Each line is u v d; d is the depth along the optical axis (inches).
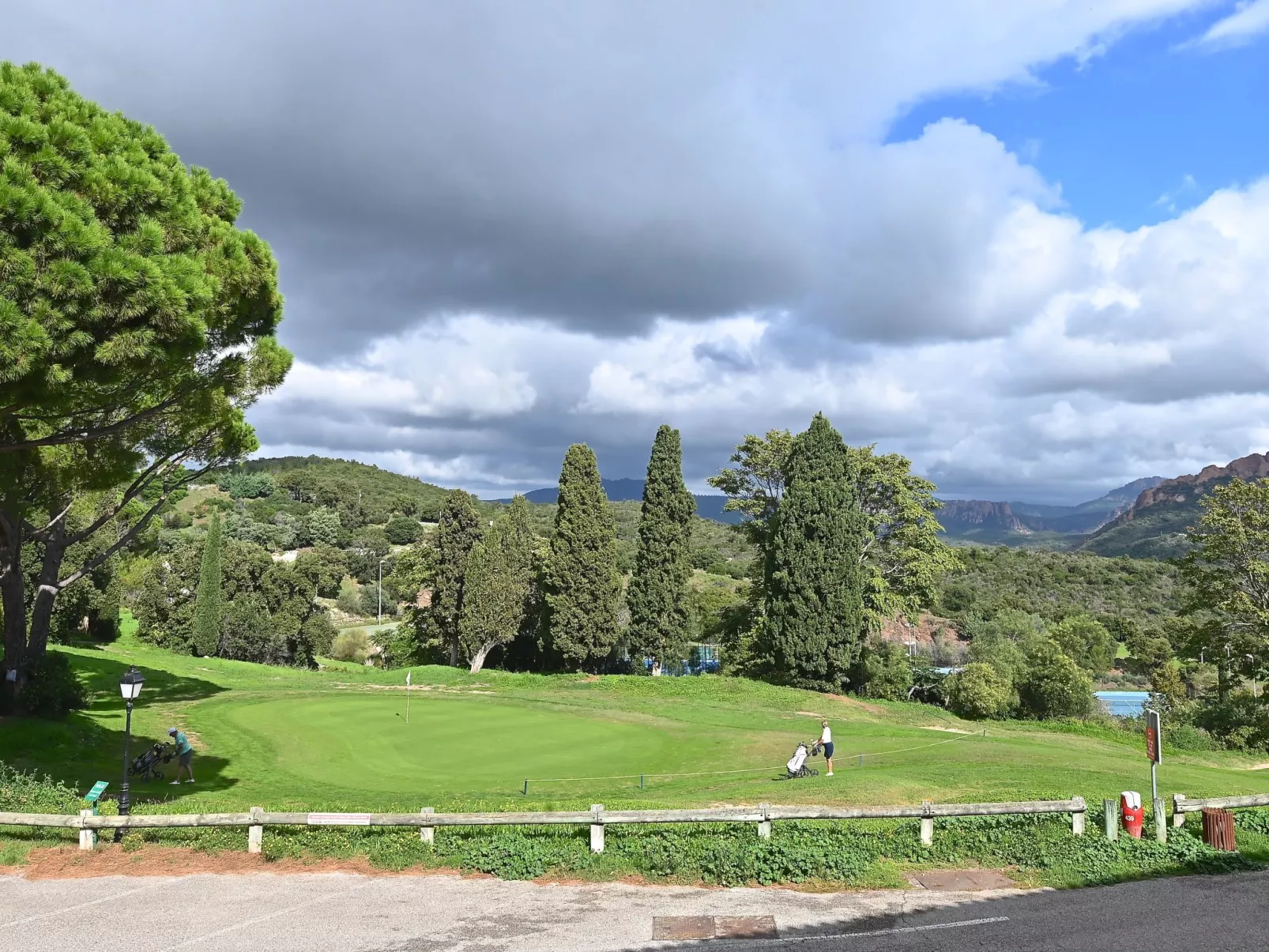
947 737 1273.4
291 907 407.5
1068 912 398.6
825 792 748.0
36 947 356.8
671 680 1761.8
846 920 390.3
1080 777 876.0
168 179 597.6
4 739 868.6
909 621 2143.2
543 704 1496.1
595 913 399.9
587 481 2097.7
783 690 1726.1
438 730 1208.8
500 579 2081.7
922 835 509.4
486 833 538.9
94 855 486.0
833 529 1843.0
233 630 2381.9
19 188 478.9
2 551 1008.2
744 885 443.8
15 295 488.7
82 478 906.7
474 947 357.4
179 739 858.8
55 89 563.5
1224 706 1774.1
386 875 458.6
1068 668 2042.3
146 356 552.4
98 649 1993.1
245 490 6003.9
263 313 788.6
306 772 931.3
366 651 2886.3
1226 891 429.1
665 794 788.6
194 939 366.9
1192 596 1748.3
